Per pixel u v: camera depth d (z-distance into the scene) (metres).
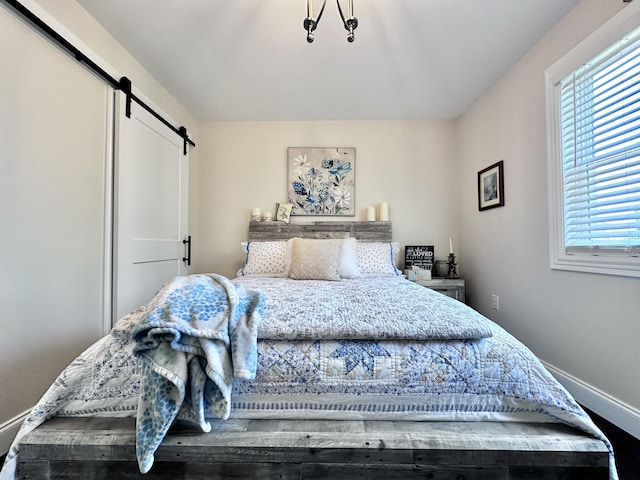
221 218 3.12
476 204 2.73
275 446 0.81
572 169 1.71
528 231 2.05
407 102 2.74
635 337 1.35
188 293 0.98
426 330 0.94
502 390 0.90
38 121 1.40
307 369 0.90
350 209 3.10
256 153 3.13
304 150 3.10
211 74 2.28
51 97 1.47
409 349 0.93
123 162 1.90
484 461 0.80
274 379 0.89
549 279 1.86
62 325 1.53
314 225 3.01
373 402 0.90
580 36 1.61
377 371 0.90
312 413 0.91
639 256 1.33
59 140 1.51
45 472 0.82
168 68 2.20
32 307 1.38
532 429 0.86
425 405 0.90
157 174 2.32
